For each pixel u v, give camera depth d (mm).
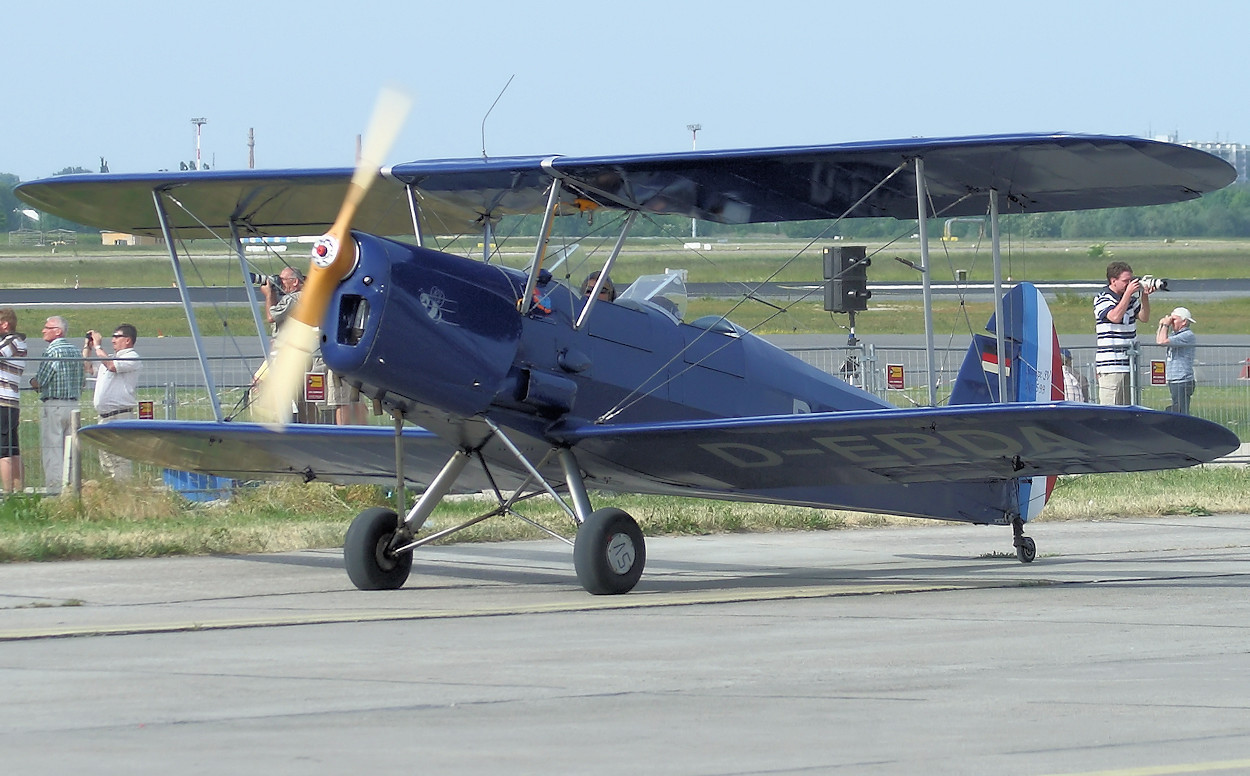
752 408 33531
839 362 72750
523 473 31781
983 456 28734
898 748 15062
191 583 29812
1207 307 148000
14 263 188750
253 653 20844
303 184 31672
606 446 29234
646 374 31016
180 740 15375
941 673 19219
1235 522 44031
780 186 30594
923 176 28531
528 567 33375
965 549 37781
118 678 18875
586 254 31875
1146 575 31484
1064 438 26859
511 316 28250
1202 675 19062
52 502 40969
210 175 31328
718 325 33250
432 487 30250
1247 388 63562
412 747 15078
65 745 15141
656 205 31859
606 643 21719
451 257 27797
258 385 37656
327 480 38000
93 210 34344
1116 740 15398
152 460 37219
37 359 45281
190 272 189375
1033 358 38250
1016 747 15109
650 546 38375
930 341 28469
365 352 26250
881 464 29859
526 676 18984
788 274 123875
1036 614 24844
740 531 41938
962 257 176375
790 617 24531
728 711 16844
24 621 24250
